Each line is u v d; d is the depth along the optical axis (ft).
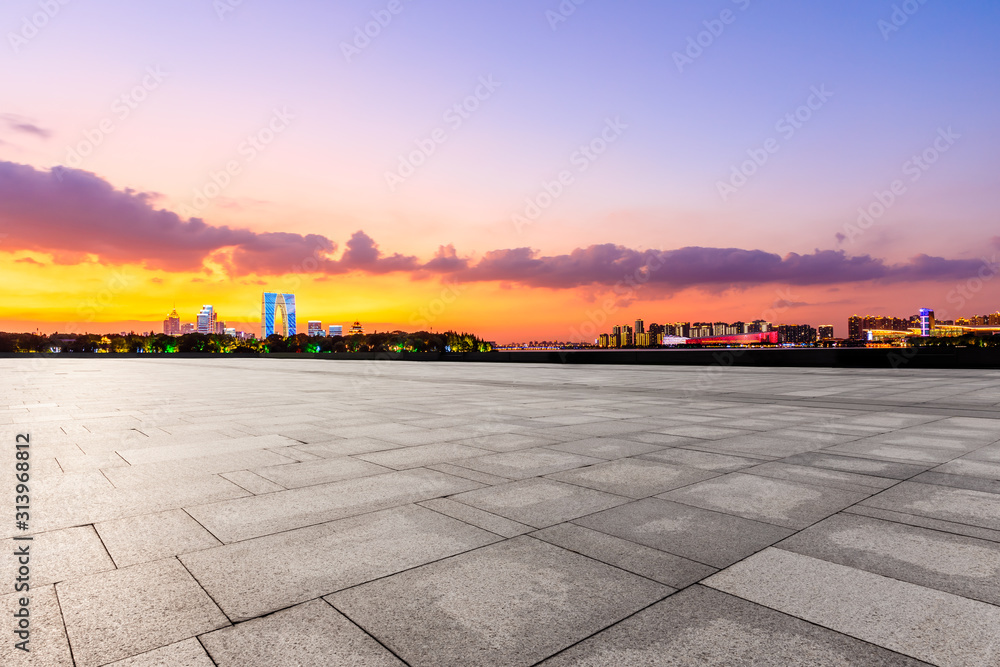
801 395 50.52
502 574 12.14
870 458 23.61
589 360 129.90
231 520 15.88
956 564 12.56
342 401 48.70
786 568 12.39
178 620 10.24
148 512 16.69
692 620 10.15
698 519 15.72
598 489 18.90
